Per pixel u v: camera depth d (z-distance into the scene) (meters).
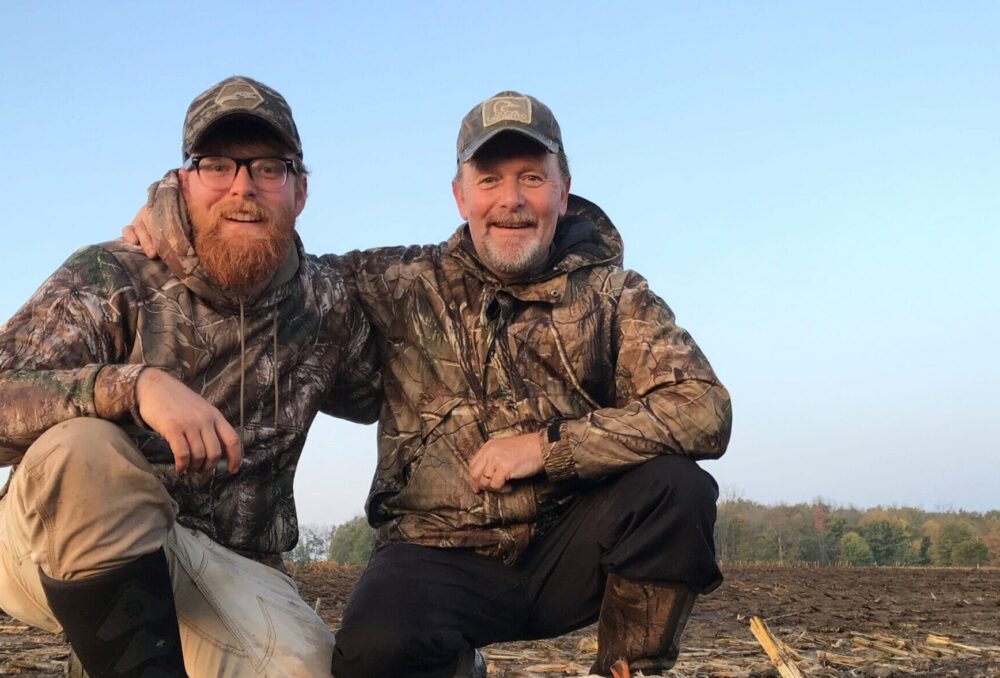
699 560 1.93
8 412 1.68
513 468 1.97
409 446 2.09
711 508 1.94
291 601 1.96
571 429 1.98
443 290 2.11
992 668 2.76
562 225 2.21
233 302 1.92
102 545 1.63
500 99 2.07
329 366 2.05
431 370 2.10
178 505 1.77
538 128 2.04
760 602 4.92
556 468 1.96
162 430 1.67
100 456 1.62
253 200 1.87
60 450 1.61
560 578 2.02
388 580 1.94
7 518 1.70
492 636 2.02
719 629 3.66
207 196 1.88
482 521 2.02
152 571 1.67
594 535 1.99
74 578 1.64
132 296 1.87
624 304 2.11
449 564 2.00
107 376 1.69
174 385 1.71
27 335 1.78
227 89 1.90
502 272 2.08
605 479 2.02
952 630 3.73
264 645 1.86
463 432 2.06
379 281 2.13
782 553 21.30
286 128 1.90
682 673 2.54
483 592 2.00
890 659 2.93
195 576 1.84
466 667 2.00
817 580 7.05
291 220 1.93
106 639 1.65
